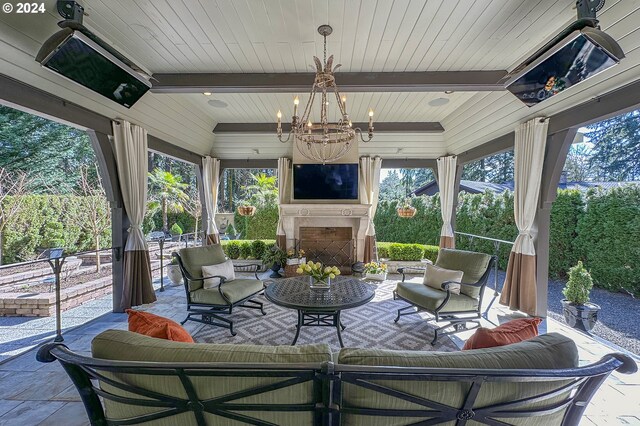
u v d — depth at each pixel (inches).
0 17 75.2
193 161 211.6
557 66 85.4
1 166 280.1
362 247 228.1
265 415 36.3
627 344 113.0
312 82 120.1
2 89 87.1
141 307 145.9
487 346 46.8
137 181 142.9
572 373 33.9
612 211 182.4
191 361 36.7
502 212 244.5
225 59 110.0
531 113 131.4
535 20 86.0
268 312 140.6
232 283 131.5
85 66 85.3
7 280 180.7
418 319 133.0
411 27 89.7
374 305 151.8
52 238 240.1
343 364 35.7
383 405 35.6
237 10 82.1
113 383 37.1
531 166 130.4
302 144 218.8
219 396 35.7
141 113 144.5
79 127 119.6
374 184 226.2
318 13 83.1
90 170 325.1
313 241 230.5
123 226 139.6
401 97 157.3
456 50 103.2
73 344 107.7
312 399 35.4
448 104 167.0
